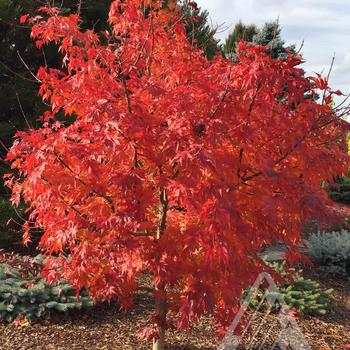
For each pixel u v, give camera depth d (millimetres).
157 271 4133
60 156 4305
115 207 4332
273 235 4195
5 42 10109
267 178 4000
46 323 6184
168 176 4219
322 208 3654
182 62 4551
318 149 4195
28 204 9102
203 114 3943
